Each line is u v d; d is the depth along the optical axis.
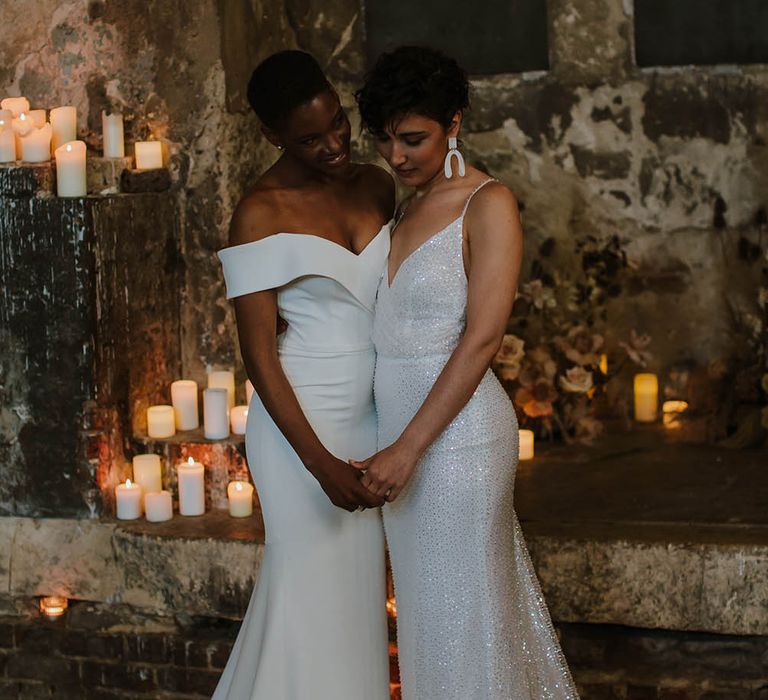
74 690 3.88
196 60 4.01
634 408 4.71
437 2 4.63
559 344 4.43
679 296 4.66
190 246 4.11
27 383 3.79
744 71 4.50
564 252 4.70
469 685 2.68
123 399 3.89
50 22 4.05
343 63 4.67
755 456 4.22
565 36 4.58
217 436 3.93
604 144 4.62
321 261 2.70
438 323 2.63
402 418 2.68
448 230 2.61
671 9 4.51
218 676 3.75
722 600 3.38
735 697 3.43
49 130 3.79
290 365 2.78
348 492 2.65
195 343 4.16
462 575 2.66
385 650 2.95
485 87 4.66
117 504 3.82
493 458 2.65
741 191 4.56
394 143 2.58
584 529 3.54
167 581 3.71
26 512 3.86
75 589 3.82
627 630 3.53
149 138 4.07
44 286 3.73
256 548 3.62
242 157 4.17
